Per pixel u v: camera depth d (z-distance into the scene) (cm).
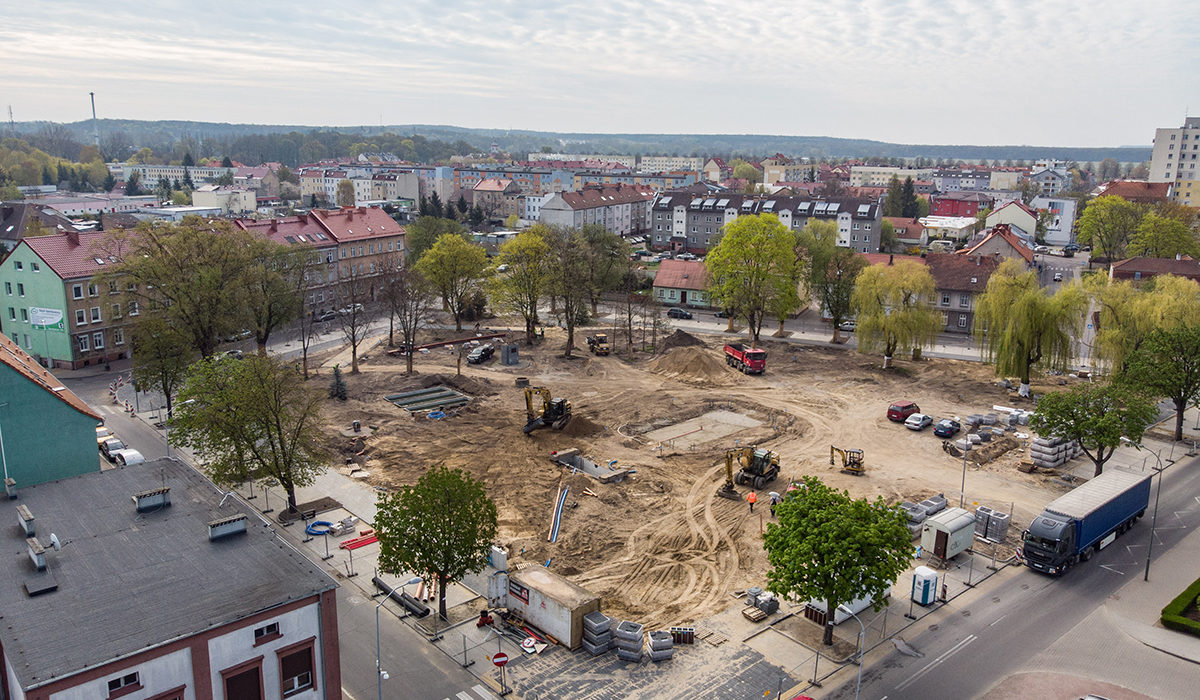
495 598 3847
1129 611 4006
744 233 9294
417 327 9731
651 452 6078
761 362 8225
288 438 4847
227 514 3491
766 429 6681
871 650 3619
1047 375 8175
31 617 2672
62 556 3086
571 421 6397
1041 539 4291
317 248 10731
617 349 9269
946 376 8206
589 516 4903
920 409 7162
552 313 11244
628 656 3478
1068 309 7119
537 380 7962
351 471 5525
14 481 3844
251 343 9225
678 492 5338
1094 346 7331
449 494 3603
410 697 3222
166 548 3186
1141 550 4678
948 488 5456
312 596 2900
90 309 8025
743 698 3253
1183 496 5422
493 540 4472
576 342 9631
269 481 4884
